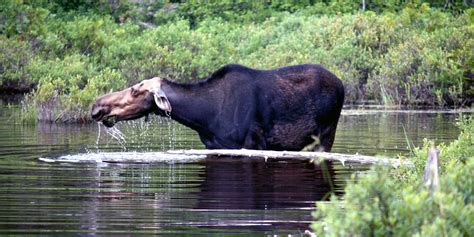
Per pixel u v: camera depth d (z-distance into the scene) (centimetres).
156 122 4494
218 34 7506
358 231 1449
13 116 4756
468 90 5775
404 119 4709
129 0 8231
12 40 6450
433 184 1616
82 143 3566
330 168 2856
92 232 1930
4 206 2212
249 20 8088
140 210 2180
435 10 7719
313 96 3275
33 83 6225
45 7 7800
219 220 2066
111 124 3219
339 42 6556
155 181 2609
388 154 3269
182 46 6888
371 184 1496
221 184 2559
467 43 5950
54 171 2783
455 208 1445
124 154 3189
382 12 8081
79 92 4634
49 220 2052
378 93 5891
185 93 3222
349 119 4719
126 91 3206
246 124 3191
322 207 1530
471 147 2502
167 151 3250
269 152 3097
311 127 3281
